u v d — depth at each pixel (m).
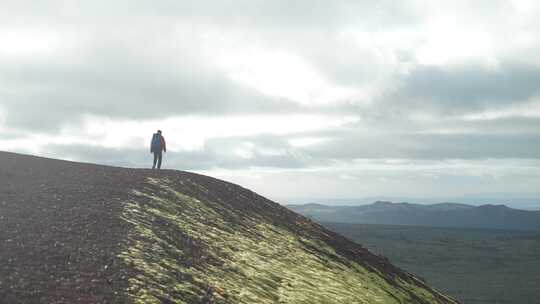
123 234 22.84
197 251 25.25
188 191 38.12
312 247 39.06
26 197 26.81
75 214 24.70
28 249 18.58
